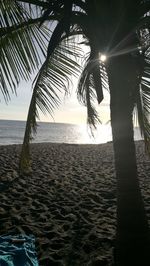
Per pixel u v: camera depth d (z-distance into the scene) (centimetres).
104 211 648
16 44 338
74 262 397
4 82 330
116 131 325
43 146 2448
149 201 735
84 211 641
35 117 382
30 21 327
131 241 321
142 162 1537
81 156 1842
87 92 478
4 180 956
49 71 399
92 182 995
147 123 434
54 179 1023
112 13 288
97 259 398
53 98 397
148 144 441
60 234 496
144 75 348
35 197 761
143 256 320
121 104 319
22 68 342
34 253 413
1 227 522
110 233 505
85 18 305
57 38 272
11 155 1656
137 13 287
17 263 374
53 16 332
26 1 311
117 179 329
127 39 292
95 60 331
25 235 479
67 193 817
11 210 631
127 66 308
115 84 317
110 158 1786
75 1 304
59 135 7612
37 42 356
